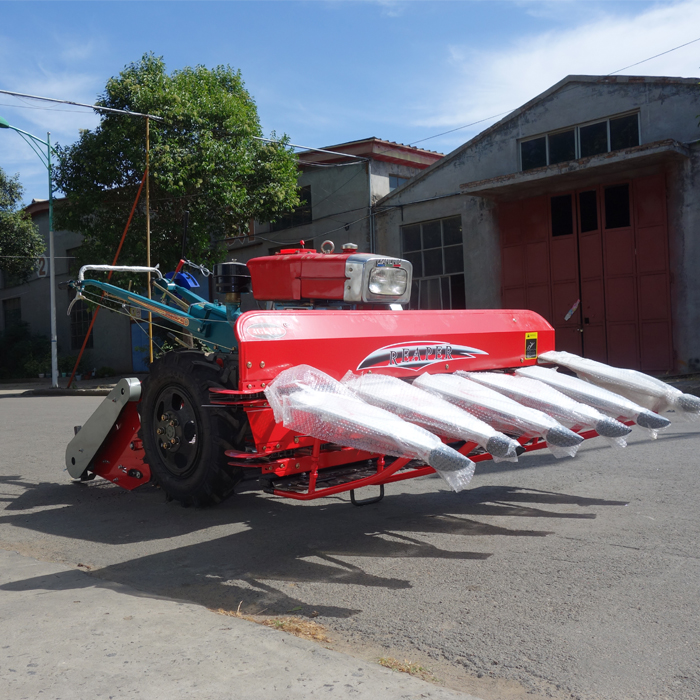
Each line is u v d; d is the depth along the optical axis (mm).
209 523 4812
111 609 3146
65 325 30625
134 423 5586
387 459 4871
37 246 28766
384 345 4738
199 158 17406
